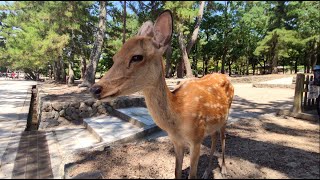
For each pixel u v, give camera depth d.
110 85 0.51
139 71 0.53
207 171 0.76
